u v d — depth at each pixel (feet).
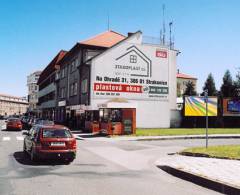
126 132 92.32
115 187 27.40
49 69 244.01
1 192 24.64
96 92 120.98
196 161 41.47
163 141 78.48
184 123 136.15
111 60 124.16
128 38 127.75
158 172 36.14
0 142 70.79
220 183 27.20
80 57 140.56
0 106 499.51
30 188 26.17
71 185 27.71
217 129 121.29
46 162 41.47
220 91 277.44
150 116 129.49
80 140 79.66
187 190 27.02
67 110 164.14
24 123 164.14
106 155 50.55
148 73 130.41
